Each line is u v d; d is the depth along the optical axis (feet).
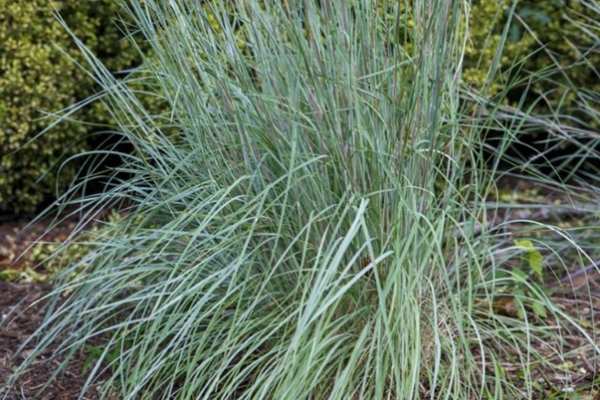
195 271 11.85
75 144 20.45
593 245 15.72
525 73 21.22
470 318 10.97
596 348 11.50
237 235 11.53
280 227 10.75
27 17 19.11
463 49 12.17
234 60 12.17
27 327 15.29
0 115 19.15
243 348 11.78
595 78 21.52
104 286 12.73
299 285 11.21
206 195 12.60
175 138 15.39
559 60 21.27
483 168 13.28
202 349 12.00
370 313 11.53
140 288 13.47
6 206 20.94
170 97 13.08
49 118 19.48
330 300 9.80
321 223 11.58
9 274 17.75
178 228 12.74
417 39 11.62
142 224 13.07
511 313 14.20
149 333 11.59
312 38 11.49
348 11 11.60
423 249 11.51
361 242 11.45
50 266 17.95
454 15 11.71
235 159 12.24
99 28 20.57
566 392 12.45
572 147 21.97
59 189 20.68
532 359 13.19
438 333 11.06
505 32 12.44
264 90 12.03
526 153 22.76
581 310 14.94
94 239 14.20
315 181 11.50
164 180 12.85
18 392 13.19
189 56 12.67
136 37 20.33
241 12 12.17
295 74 11.67
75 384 13.39
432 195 11.46
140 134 15.11
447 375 11.41
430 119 11.71
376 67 11.70
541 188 21.56
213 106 12.37
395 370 10.28
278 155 11.88
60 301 16.05
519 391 12.04
